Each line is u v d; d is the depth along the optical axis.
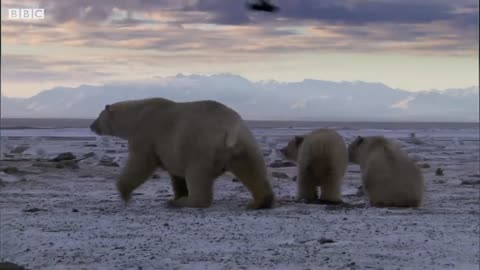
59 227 11.92
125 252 9.83
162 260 9.27
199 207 14.74
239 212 14.09
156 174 23.80
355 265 9.07
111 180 21.22
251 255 9.64
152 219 12.95
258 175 14.66
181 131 14.85
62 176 21.84
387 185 15.48
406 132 129.12
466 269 9.04
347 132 106.88
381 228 12.15
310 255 9.70
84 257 9.49
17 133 99.94
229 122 14.60
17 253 9.80
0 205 14.97
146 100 15.92
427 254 9.95
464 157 41.50
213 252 9.85
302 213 14.01
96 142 59.41
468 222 13.04
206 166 14.57
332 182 16.28
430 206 15.84
